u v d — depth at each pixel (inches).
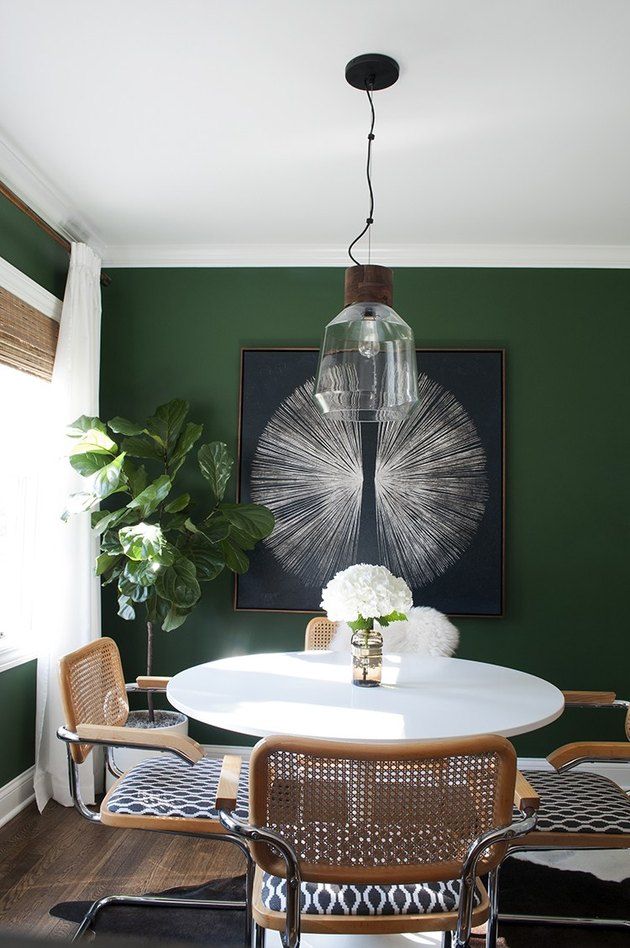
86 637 132.1
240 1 76.9
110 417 150.8
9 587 129.0
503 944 87.5
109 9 78.3
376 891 62.4
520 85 91.2
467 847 58.9
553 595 145.3
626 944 87.8
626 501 145.6
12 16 79.7
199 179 119.6
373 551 145.8
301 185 121.3
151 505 125.6
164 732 76.5
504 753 57.4
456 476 145.7
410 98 94.2
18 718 123.1
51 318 131.8
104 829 117.2
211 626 147.9
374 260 149.3
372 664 86.5
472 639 145.5
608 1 76.4
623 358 146.8
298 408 147.9
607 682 144.0
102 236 144.9
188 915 92.0
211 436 149.9
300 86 92.2
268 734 68.6
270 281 151.1
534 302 148.1
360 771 57.5
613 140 104.8
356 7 77.7
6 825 117.7
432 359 147.1
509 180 118.1
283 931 60.1
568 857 110.2
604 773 143.3
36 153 111.0
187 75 90.3
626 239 142.9
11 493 129.5
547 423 146.9
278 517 147.3
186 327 151.2
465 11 78.1
